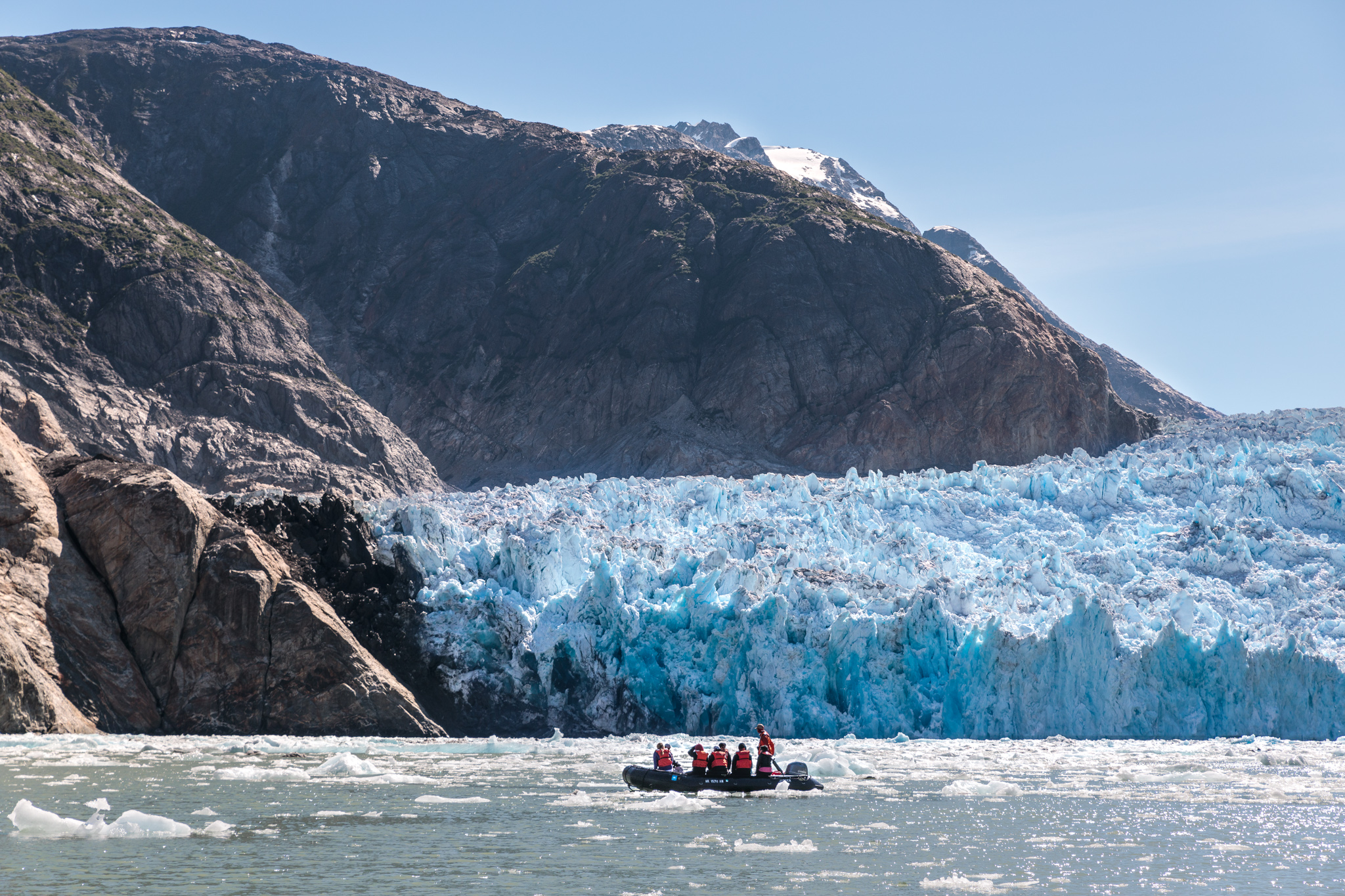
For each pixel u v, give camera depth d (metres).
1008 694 134.75
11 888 53.69
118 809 75.12
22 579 122.00
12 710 112.56
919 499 175.38
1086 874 59.12
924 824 73.31
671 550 153.75
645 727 133.88
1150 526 168.25
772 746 90.38
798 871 58.53
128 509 128.75
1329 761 108.88
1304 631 136.25
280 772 93.19
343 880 55.88
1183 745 123.75
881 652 137.25
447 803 79.31
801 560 149.50
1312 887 56.59
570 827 70.50
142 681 124.25
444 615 138.00
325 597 136.75
